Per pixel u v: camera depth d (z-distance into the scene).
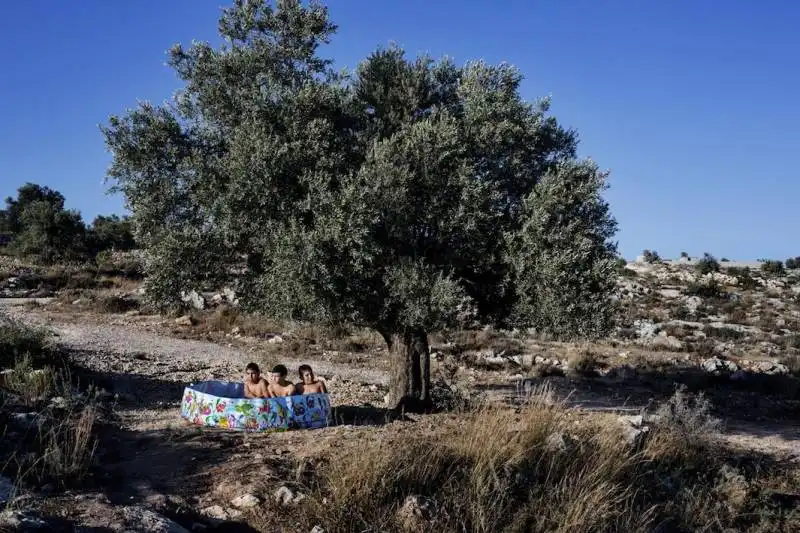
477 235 10.05
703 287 49.00
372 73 11.73
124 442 8.20
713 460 9.94
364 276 9.87
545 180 10.32
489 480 7.05
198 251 10.72
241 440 8.41
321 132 10.26
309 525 6.20
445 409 11.69
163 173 10.94
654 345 26.91
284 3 11.41
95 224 69.88
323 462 7.42
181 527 5.79
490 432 8.05
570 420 9.99
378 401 14.16
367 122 11.37
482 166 10.84
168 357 18.95
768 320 37.75
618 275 10.77
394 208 9.73
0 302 29.42
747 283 54.59
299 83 11.32
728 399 17.86
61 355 14.84
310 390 10.17
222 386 10.66
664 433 10.26
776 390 19.39
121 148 10.68
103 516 5.64
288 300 9.67
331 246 9.42
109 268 43.56
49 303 29.53
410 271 9.83
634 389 18.70
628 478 8.45
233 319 25.62
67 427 7.81
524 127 10.92
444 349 23.50
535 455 8.12
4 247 55.66
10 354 13.25
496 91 10.91
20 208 68.75
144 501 6.26
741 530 8.20
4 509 5.40
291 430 9.12
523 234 9.98
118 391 13.23
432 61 11.91
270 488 6.70
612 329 10.88
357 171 10.10
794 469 10.41
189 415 9.62
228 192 10.11
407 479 7.03
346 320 10.36
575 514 6.88
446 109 11.02
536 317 10.36
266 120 10.46
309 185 9.71
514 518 6.88
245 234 10.44
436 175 10.04
